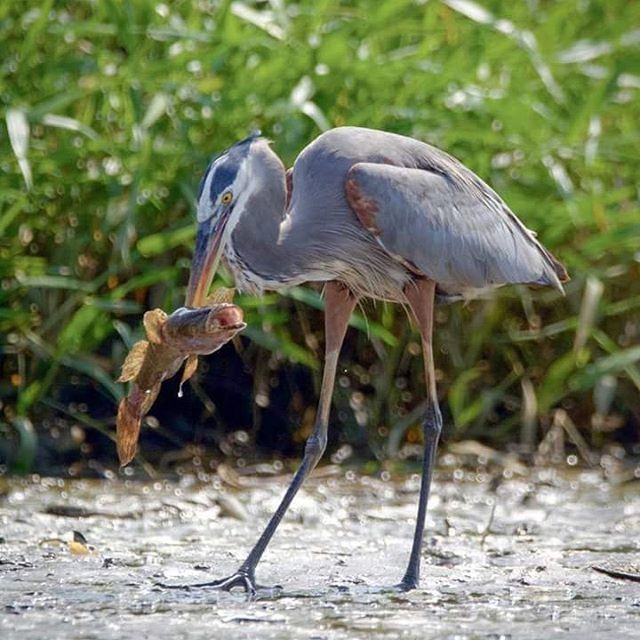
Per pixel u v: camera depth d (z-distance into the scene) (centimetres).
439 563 930
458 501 1161
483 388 1340
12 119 1173
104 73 1279
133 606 793
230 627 750
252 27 1334
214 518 1071
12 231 1241
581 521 1084
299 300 1290
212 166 914
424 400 1323
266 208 927
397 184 947
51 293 1247
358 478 1238
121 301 1230
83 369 1214
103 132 1282
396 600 823
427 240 951
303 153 977
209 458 1273
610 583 875
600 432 1349
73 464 1234
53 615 769
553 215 1316
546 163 1327
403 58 1305
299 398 1316
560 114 1427
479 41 1359
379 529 1043
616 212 1335
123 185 1238
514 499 1170
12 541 966
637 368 1355
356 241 958
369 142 974
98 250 1262
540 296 1321
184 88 1273
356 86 1316
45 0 1244
